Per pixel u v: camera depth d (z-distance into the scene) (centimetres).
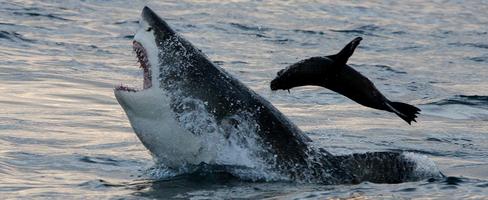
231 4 9075
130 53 6362
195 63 3144
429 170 3114
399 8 9925
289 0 9712
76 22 7388
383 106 2958
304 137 3209
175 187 2978
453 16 9688
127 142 3784
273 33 7744
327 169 3106
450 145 4031
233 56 6612
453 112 5088
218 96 3128
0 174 3134
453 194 2803
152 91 3073
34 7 7781
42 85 5053
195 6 8769
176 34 3164
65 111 4412
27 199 2817
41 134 3850
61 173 3206
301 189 2952
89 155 3497
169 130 3100
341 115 4762
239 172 3108
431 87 5922
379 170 3091
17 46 6256
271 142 3134
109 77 5469
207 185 3006
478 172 3388
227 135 3127
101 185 3016
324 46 7369
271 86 2966
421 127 4488
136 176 3175
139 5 8550
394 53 7362
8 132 3828
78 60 5962
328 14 9062
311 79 2950
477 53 7562
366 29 8381
